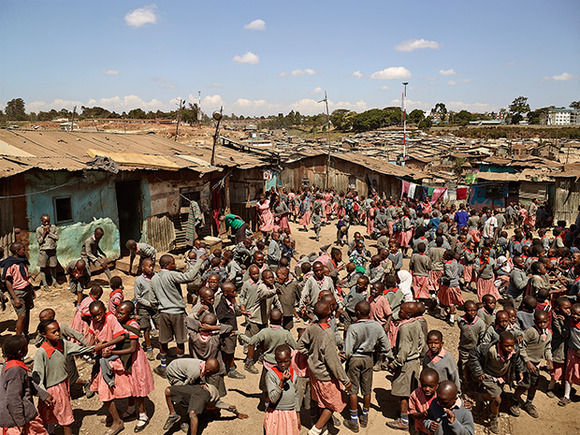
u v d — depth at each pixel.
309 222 22.27
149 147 16.36
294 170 29.30
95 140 15.04
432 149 48.50
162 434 5.99
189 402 5.59
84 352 5.58
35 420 5.02
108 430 5.90
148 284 7.75
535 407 7.12
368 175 29.53
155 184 13.57
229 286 7.29
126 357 5.78
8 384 4.73
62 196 11.04
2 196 9.70
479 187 28.83
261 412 6.61
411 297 8.71
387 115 114.19
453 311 10.11
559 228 13.44
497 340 6.22
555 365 7.37
